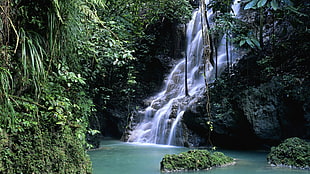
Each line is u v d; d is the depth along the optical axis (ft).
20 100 10.15
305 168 17.17
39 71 9.81
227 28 23.54
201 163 17.26
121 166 18.78
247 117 24.43
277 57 25.99
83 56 14.03
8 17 9.07
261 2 8.90
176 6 25.88
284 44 26.00
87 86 17.11
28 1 10.14
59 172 10.91
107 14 18.45
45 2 10.27
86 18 13.42
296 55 25.34
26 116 10.20
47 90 10.93
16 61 10.04
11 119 9.43
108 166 18.78
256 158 21.76
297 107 23.49
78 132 12.59
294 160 18.01
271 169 17.22
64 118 10.96
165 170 16.76
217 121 26.99
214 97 27.91
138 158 22.40
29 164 9.94
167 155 17.75
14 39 10.05
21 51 10.18
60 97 11.25
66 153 11.48
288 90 23.17
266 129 24.02
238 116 25.63
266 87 24.52
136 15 21.06
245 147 27.81
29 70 10.28
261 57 27.61
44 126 10.89
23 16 10.13
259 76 26.53
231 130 26.71
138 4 20.88
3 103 8.99
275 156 19.22
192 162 17.22
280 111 23.86
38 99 10.55
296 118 23.85
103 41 14.89
